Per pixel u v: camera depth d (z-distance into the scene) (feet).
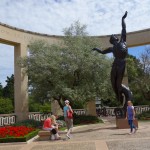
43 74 79.25
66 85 80.18
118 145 38.73
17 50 95.09
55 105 101.76
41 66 79.92
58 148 39.96
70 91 78.07
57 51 84.23
